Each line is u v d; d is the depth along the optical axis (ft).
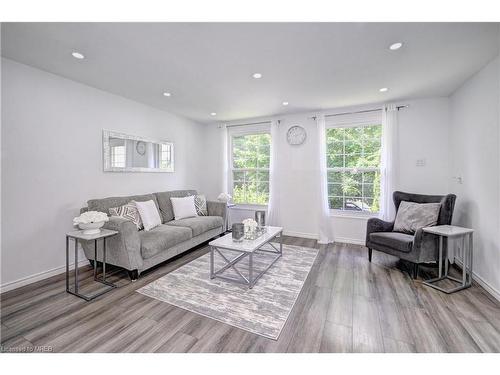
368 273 9.03
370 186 12.78
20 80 7.76
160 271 9.11
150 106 12.65
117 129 10.96
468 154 9.06
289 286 7.93
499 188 7.24
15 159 7.70
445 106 10.89
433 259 8.75
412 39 6.36
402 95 10.79
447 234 7.63
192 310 6.50
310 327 5.80
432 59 7.46
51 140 8.59
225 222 14.02
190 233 10.73
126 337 5.43
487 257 7.79
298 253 11.27
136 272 8.35
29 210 8.05
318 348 5.11
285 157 14.46
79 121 9.46
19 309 6.51
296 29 5.91
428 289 7.75
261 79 9.07
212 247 8.33
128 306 6.69
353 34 6.13
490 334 5.52
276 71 8.35
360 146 12.90
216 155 16.74
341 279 8.50
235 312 6.42
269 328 5.75
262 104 12.25
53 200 8.69
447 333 5.56
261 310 6.52
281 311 6.47
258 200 15.67
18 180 7.77
